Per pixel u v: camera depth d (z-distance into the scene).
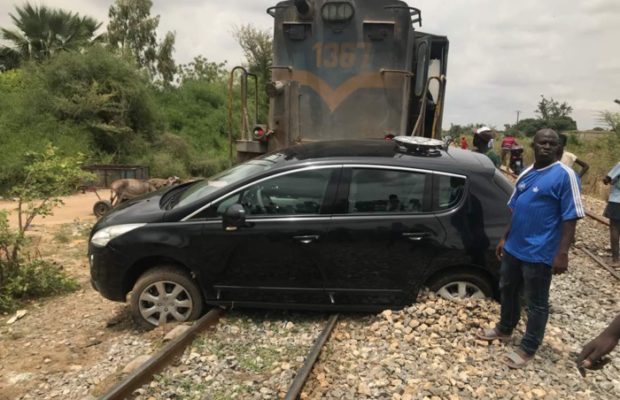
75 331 5.21
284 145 8.64
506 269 4.30
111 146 21.08
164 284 5.07
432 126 8.95
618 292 6.34
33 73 21.70
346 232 4.84
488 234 4.86
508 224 4.68
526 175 4.16
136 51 34.12
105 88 21.27
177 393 3.82
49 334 5.15
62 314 5.70
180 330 4.77
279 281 4.95
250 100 29.08
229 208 4.71
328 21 8.44
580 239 9.35
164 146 23.41
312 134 8.66
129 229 4.96
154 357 4.09
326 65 8.54
